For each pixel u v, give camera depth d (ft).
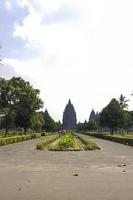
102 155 97.14
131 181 47.47
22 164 71.00
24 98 256.11
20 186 42.98
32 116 287.48
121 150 121.80
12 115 273.33
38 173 56.18
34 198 35.42
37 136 290.15
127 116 375.45
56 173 56.13
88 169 62.23
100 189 41.01
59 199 35.01
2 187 42.22
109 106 363.56
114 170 60.85
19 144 165.78
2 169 61.98
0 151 113.91
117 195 37.29
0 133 278.26
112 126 362.53
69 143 132.57
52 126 581.53
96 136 327.06
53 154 100.42
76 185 43.91
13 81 257.96
